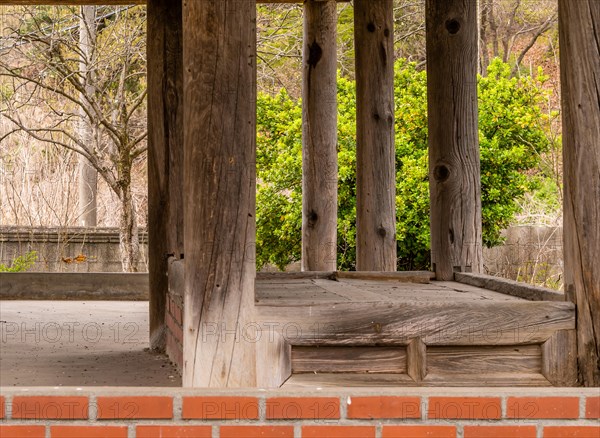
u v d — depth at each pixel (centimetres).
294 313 365
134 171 1931
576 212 373
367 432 327
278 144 1184
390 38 753
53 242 1527
